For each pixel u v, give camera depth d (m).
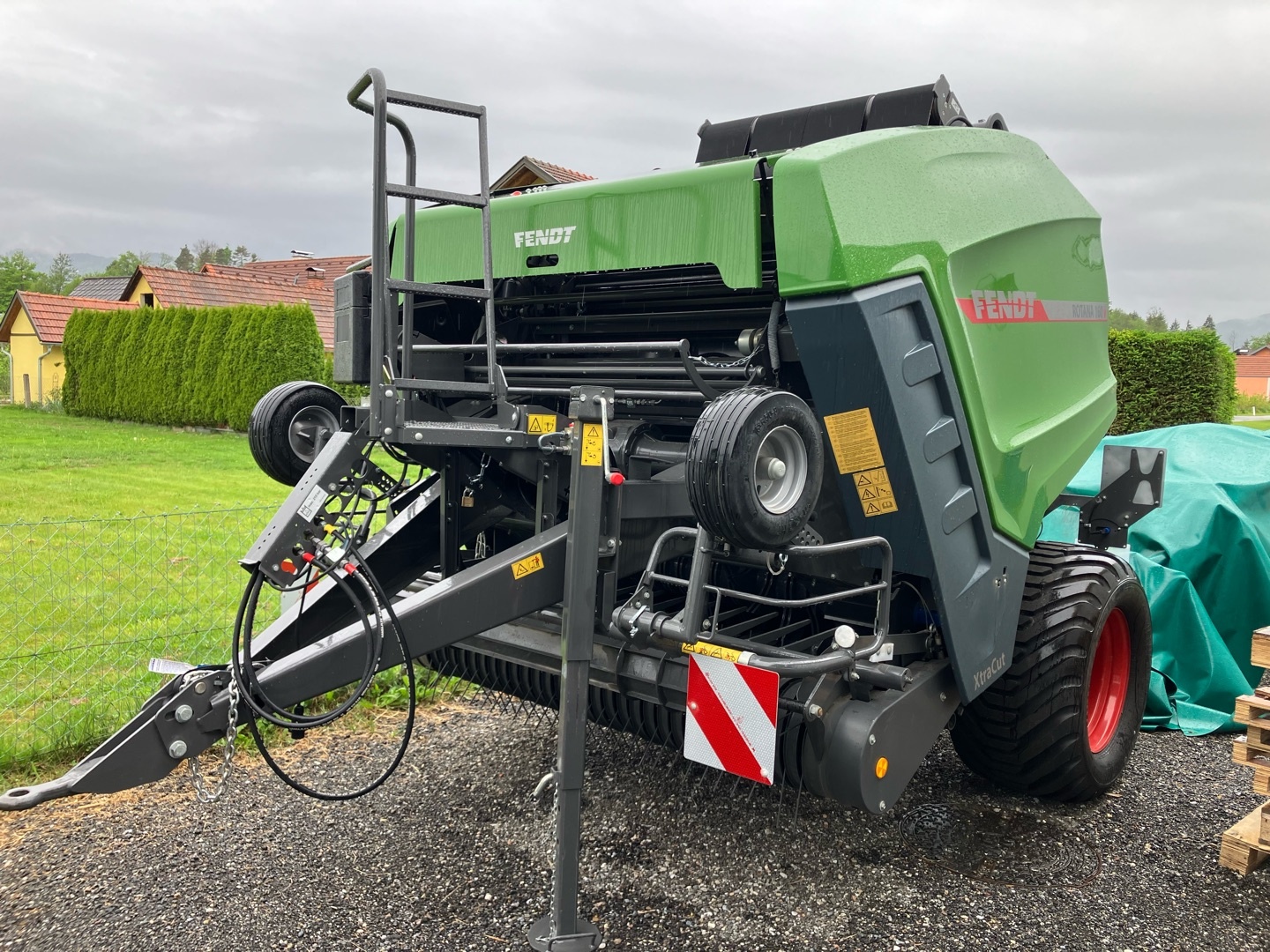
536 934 2.85
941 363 3.17
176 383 26.50
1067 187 4.14
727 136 4.44
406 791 4.09
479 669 3.90
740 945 3.04
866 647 3.01
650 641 3.13
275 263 52.88
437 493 3.85
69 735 4.32
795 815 3.92
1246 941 3.12
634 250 3.33
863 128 4.05
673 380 3.63
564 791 2.79
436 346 3.63
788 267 2.96
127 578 7.50
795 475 2.82
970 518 3.35
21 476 15.02
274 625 3.46
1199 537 5.56
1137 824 3.96
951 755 4.68
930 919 3.21
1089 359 4.33
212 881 3.35
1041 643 3.82
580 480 2.76
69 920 3.11
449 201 3.02
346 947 2.99
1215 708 5.30
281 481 4.09
